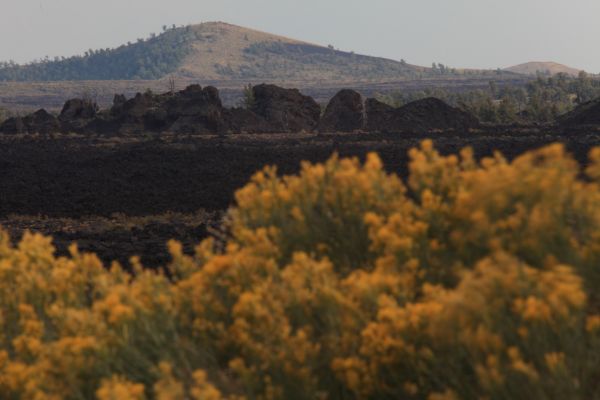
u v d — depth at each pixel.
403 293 16.19
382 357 15.24
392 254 17.20
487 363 13.27
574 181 15.31
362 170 20.19
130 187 138.25
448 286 16.95
